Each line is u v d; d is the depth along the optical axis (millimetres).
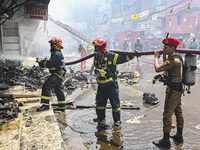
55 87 4824
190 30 30703
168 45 3229
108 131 3830
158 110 5016
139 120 4375
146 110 5031
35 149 2822
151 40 27672
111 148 3209
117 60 3852
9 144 2736
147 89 7367
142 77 9984
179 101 3340
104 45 3854
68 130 3865
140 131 3826
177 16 32719
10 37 11805
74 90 7352
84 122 4266
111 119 4441
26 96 5250
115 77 4016
